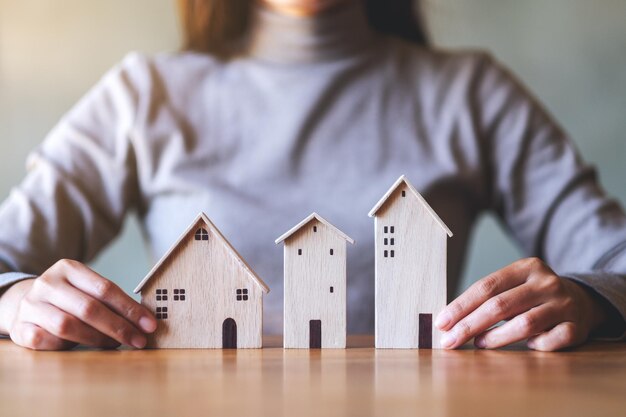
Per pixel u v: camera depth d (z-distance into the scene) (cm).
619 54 245
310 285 99
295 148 167
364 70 174
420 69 177
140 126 169
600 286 108
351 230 162
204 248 99
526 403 57
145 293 98
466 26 244
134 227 232
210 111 171
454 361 85
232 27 179
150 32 242
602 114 245
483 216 236
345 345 99
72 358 88
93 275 97
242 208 162
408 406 56
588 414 53
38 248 155
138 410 54
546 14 244
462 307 97
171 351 95
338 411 54
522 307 97
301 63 173
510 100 176
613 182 246
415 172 165
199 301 99
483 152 174
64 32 242
